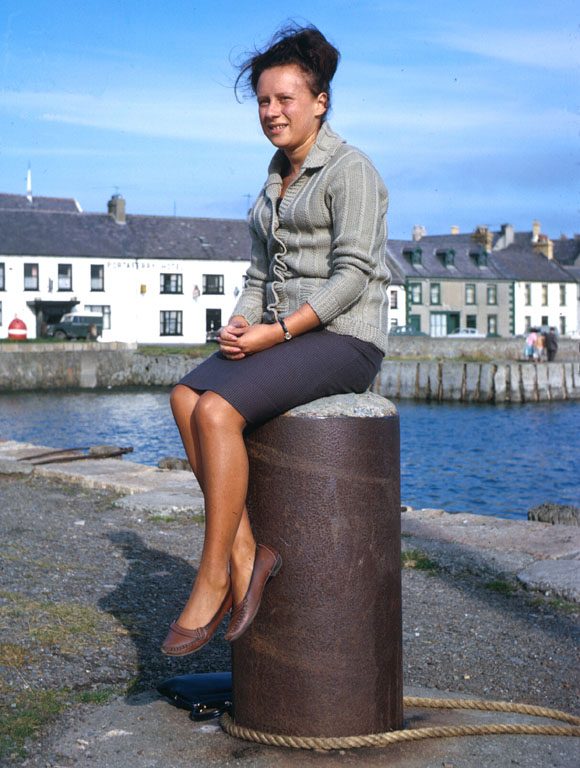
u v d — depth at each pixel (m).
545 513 6.88
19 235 57.19
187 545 5.93
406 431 27.78
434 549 5.74
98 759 2.58
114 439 24.34
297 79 2.65
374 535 2.68
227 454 2.48
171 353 48.53
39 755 2.62
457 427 29.03
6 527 6.31
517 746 2.68
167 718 2.88
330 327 2.67
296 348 2.59
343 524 2.62
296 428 2.59
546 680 3.66
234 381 2.51
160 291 60.22
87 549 5.68
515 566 5.29
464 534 6.15
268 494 2.63
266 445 2.63
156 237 61.56
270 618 2.66
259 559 2.59
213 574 2.49
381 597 2.70
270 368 2.54
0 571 4.87
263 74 2.70
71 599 4.39
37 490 8.19
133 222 62.03
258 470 2.65
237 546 2.61
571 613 4.54
